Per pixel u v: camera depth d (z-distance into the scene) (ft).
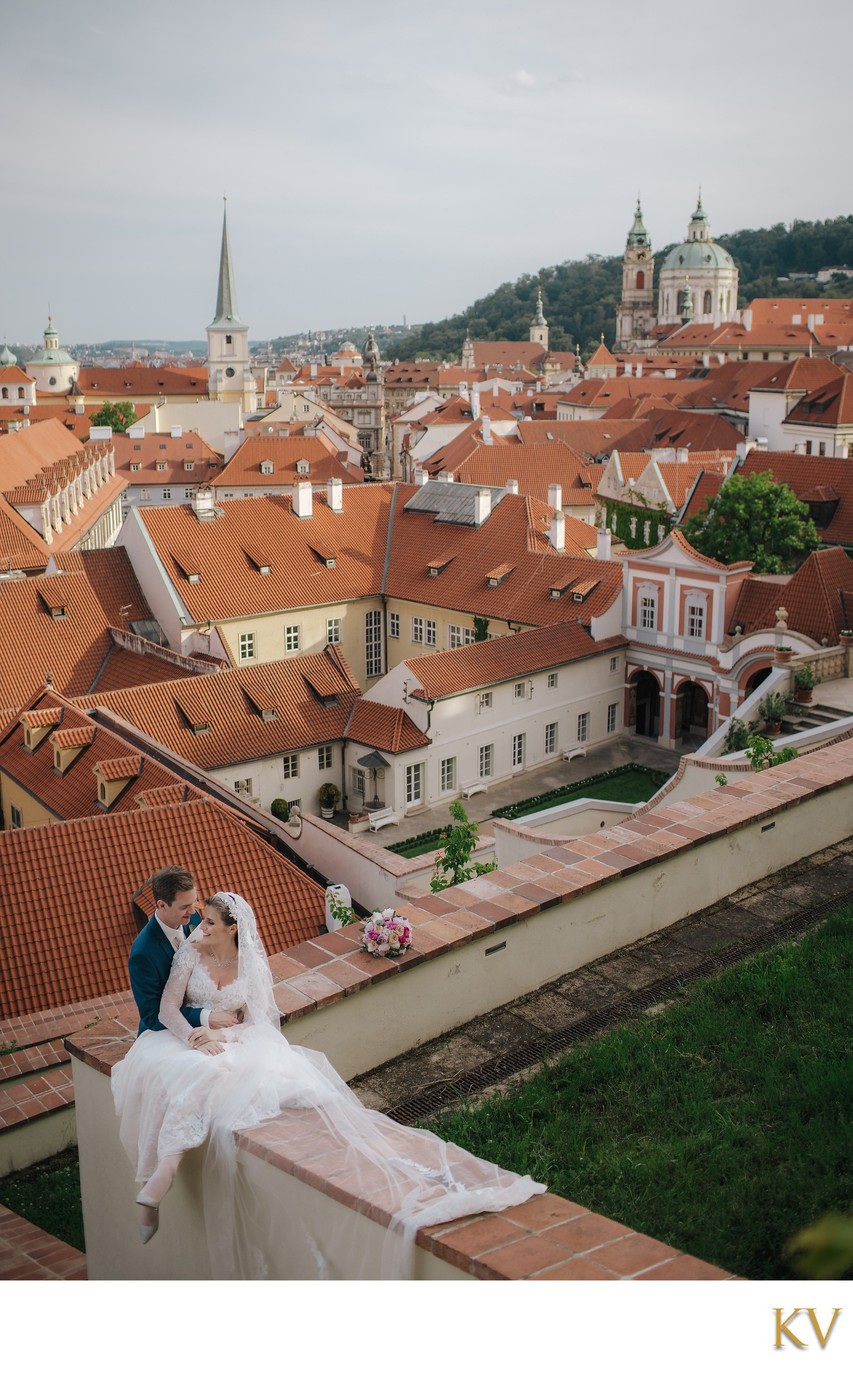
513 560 252.83
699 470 323.78
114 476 407.85
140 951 33.76
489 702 213.05
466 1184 27.86
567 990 48.32
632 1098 40.55
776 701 161.58
